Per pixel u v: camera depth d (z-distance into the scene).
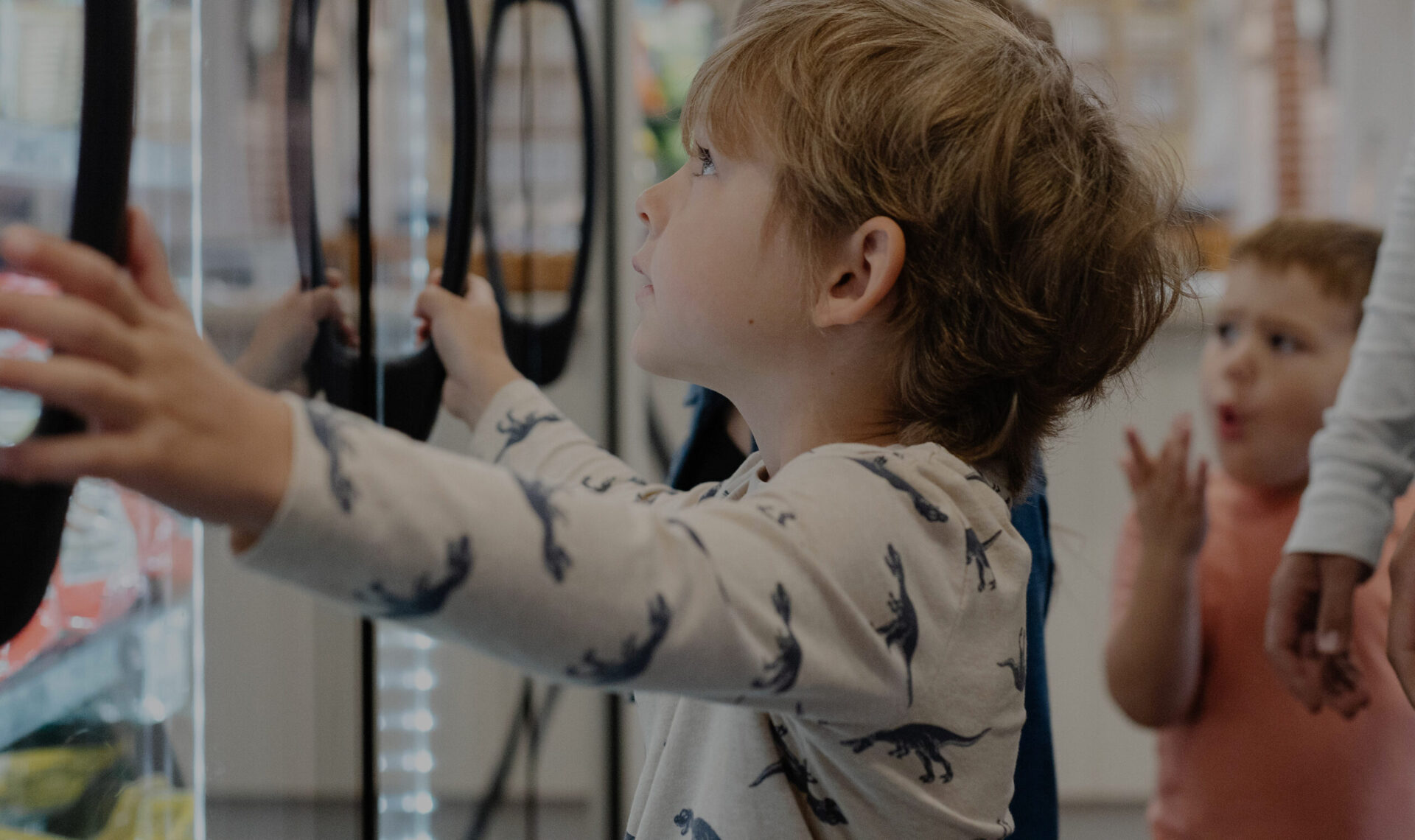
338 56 0.50
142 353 0.30
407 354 0.62
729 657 0.40
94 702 0.37
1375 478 0.80
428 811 0.65
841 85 0.53
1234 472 1.14
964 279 0.53
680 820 0.55
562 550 0.37
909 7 0.57
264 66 0.44
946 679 0.48
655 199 0.60
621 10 1.34
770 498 0.45
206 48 0.40
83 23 0.32
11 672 0.34
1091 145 0.57
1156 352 1.59
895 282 0.52
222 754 0.43
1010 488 0.57
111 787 0.38
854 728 0.48
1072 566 1.63
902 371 0.54
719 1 1.86
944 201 0.52
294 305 0.46
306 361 0.47
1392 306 0.79
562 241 1.06
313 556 0.33
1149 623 1.07
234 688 0.43
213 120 0.40
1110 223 0.57
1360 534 0.79
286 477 0.32
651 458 1.53
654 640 0.38
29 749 0.35
